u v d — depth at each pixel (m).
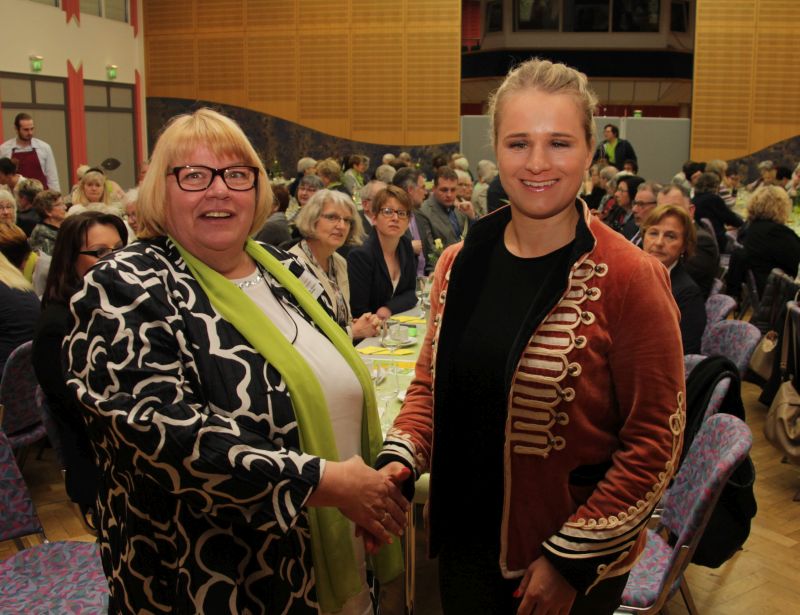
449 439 1.41
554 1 19.03
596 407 1.30
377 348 3.42
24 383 3.37
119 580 1.40
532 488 1.34
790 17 13.41
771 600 3.00
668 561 2.12
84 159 12.95
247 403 1.39
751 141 13.73
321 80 14.60
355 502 1.39
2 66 10.88
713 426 2.20
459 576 1.46
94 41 13.21
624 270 1.26
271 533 1.38
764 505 3.81
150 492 1.36
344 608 1.66
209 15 14.73
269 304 1.55
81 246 2.51
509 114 1.31
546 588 1.29
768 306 5.07
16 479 2.27
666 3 18.88
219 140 1.45
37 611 1.97
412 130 14.47
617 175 7.99
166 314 1.34
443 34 14.16
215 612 1.35
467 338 1.38
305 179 7.04
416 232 5.96
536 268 1.36
